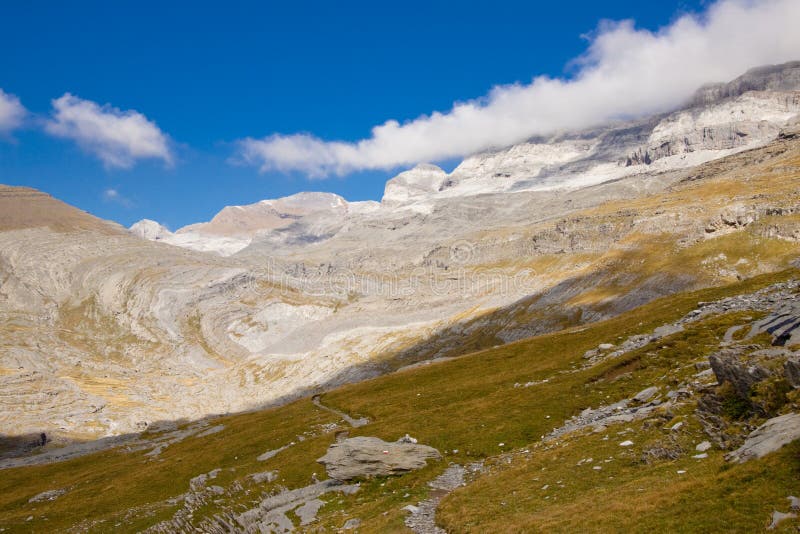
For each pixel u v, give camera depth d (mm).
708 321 72750
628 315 109438
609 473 35344
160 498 73688
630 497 29531
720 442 32312
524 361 100312
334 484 54406
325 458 56031
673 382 51281
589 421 53500
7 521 76625
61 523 71500
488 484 41562
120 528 61344
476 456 54750
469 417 66250
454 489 45312
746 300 77688
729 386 35938
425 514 39844
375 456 54750
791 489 23531
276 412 120812
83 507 77062
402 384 110812
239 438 99125
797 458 25062
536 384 76062
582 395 63656
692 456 32625
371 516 42469
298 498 52469
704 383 44125
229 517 51500
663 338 72125
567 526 28438
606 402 58781
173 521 56406
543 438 54438
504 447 54969
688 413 38844
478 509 36406
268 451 82250
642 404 50312
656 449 35375
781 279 88625
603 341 89938
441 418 69250
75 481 100688
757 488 24672
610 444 40750
